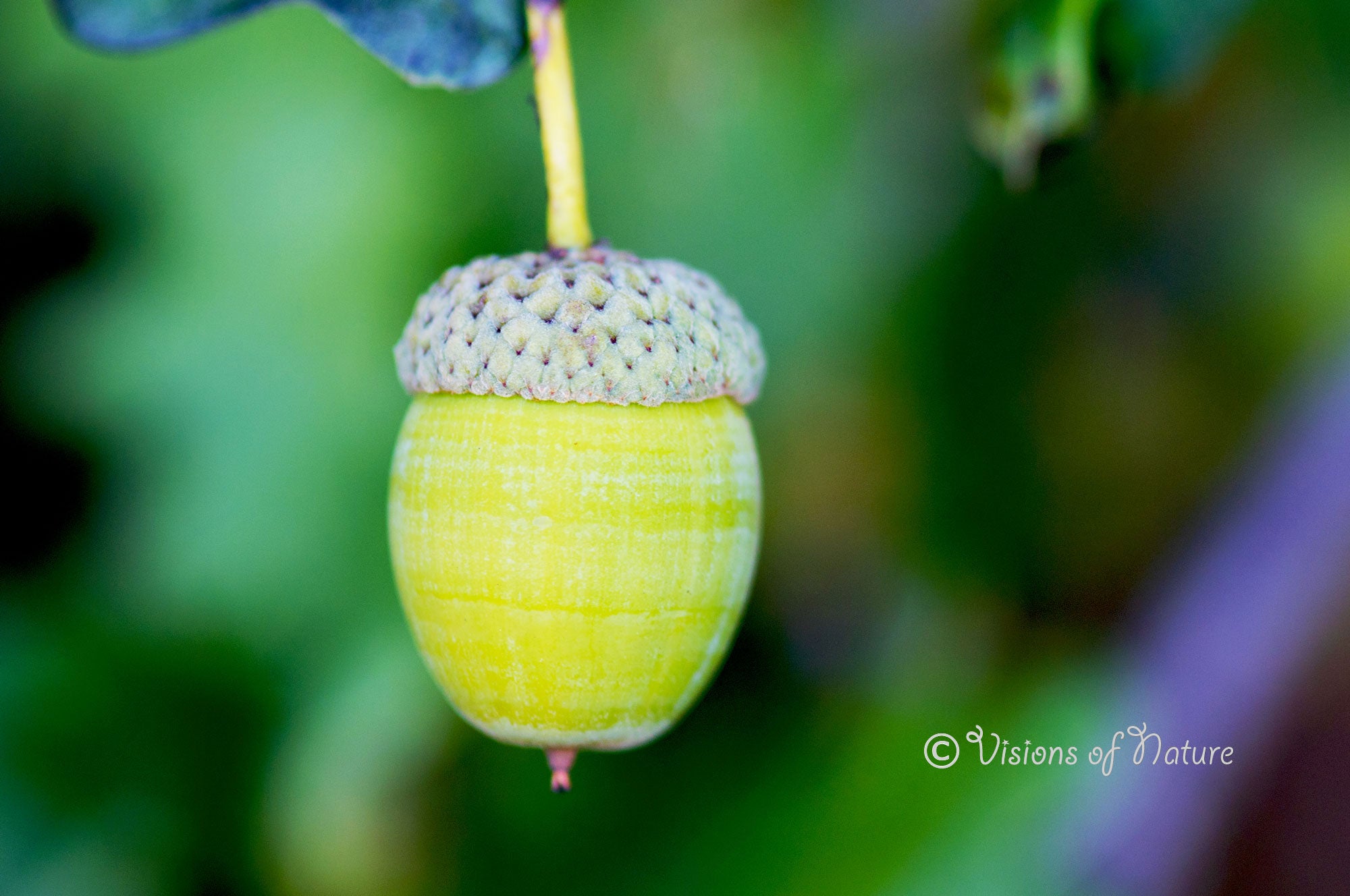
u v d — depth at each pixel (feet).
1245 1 0.63
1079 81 0.63
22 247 0.84
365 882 0.75
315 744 0.74
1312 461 0.72
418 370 0.58
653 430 0.57
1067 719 0.73
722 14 0.87
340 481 0.78
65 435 0.81
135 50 0.56
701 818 0.78
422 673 0.75
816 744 0.80
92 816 0.77
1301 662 0.71
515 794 0.80
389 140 0.82
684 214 0.86
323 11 0.57
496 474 0.57
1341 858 0.75
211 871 0.78
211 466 0.78
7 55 0.82
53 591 0.85
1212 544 0.74
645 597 0.57
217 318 0.80
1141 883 0.71
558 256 0.58
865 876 0.72
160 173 0.82
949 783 0.73
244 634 0.77
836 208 0.88
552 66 0.58
